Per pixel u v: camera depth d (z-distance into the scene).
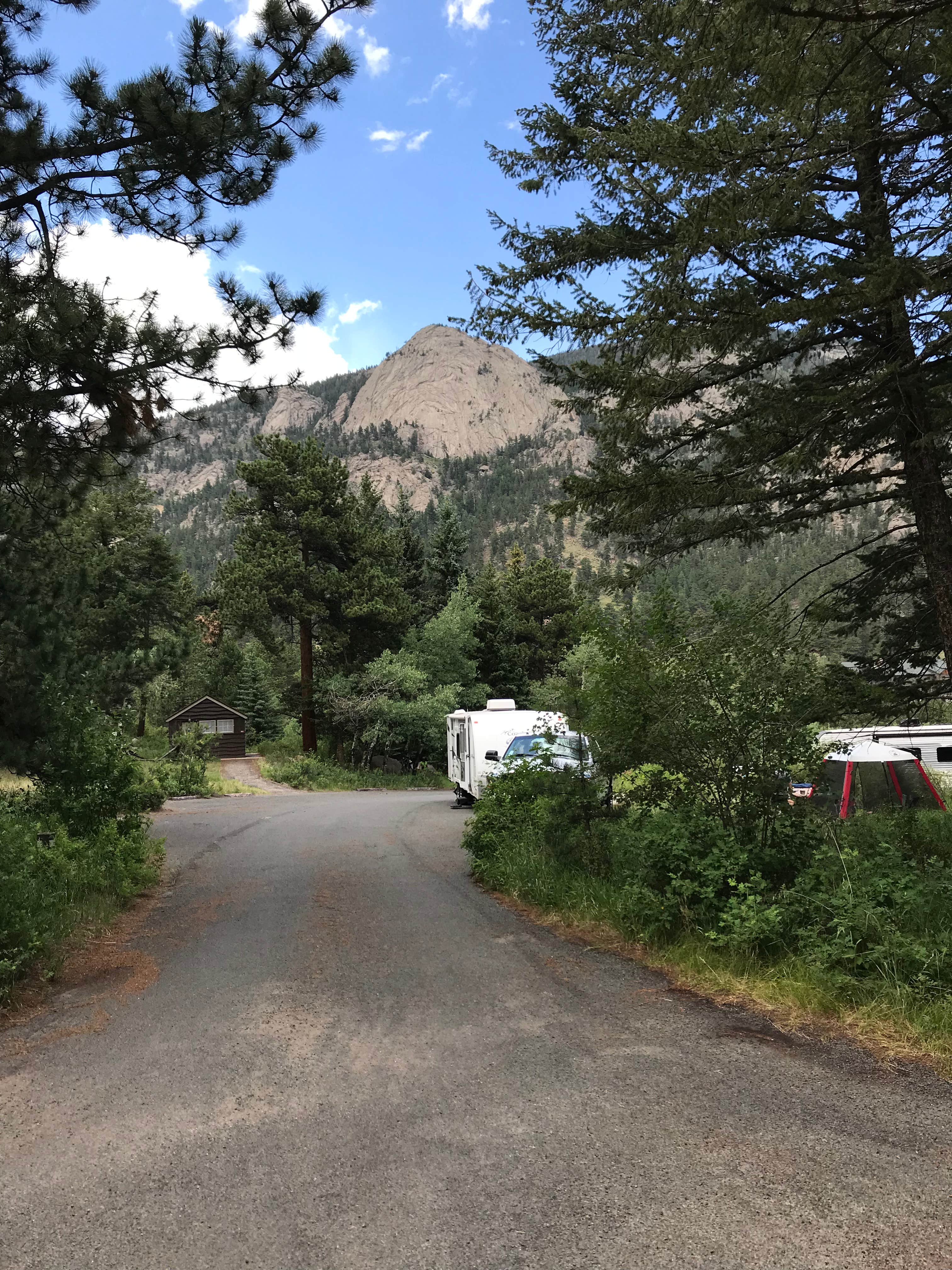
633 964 6.28
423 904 8.85
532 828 10.30
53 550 10.99
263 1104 3.92
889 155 7.06
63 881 8.23
